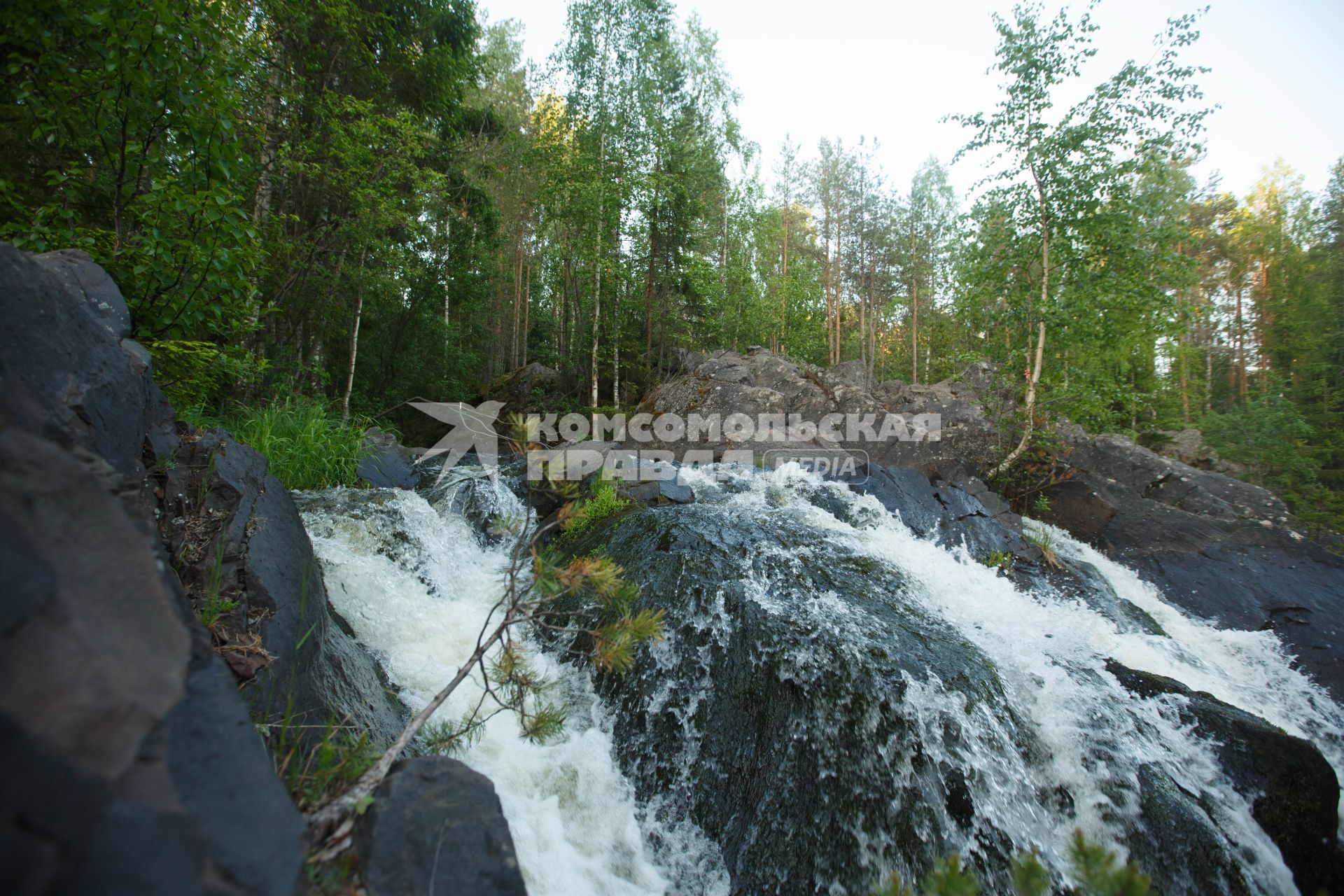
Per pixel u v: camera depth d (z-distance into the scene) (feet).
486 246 59.62
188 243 12.74
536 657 15.88
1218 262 75.25
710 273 57.93
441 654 14.97
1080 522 28.99
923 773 12.15
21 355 7.00
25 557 3.15
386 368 55.16
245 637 9.11
